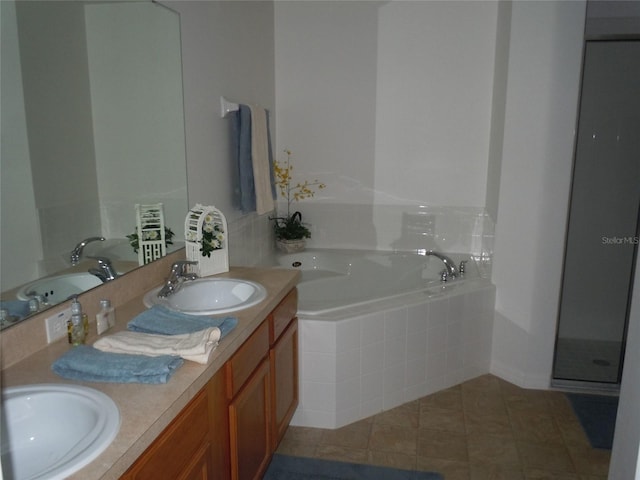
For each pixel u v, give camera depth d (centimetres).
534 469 222
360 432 250
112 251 180
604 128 272
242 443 165
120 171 185
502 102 293
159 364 122
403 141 369
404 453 234
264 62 352
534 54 266
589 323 298
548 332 287
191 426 127
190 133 239
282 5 367
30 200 144
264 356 189
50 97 153
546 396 284
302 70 374
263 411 189
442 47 353
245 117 287
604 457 230
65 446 111
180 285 195
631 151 273
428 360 281
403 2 352
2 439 108
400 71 361
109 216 178
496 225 291
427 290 292
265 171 313
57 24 156
